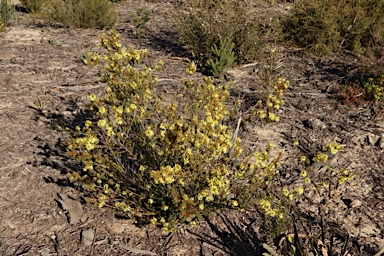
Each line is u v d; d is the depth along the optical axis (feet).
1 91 19.29
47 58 23.39
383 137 16.69
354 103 19.53
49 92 19.49
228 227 11.98
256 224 12.10
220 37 22.71
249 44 23.38
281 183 13.78
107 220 11.99
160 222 11.51
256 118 17.63
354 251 11.26
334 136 16.74
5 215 12.01
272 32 25.34
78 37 28.04
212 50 22.26
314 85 21.42
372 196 13.43
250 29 23.50
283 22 27.63
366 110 18.93
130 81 12.93
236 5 24.38
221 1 24.59
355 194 13.50
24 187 13.17
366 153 15.71
